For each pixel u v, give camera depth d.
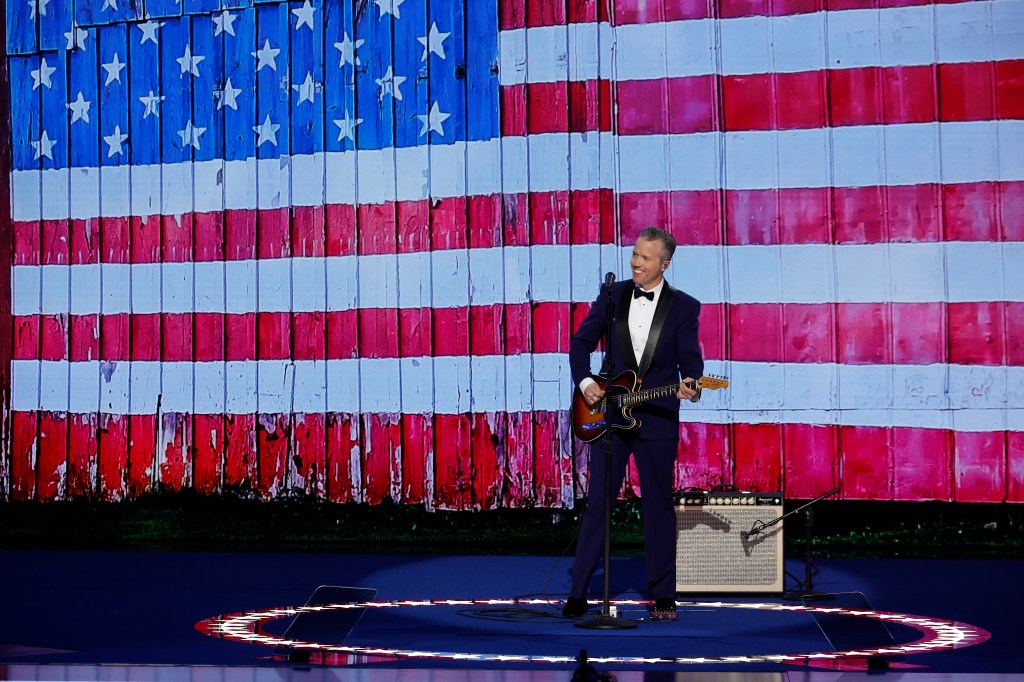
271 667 12.62
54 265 24.59
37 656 13.36
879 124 21.20
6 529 24.59
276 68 23.64
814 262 21.39
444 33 22.78
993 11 20.83
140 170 24.25
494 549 22.64
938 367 21.00
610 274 15.88
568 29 22.20
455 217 22.70
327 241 23.38
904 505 21.22
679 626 15.42
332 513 23.27
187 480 23.94
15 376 24.72
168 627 15.29
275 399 23.58
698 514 17.97
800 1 21.44
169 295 24.09
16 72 24.77
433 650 13.73
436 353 22.80
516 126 22.42
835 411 21.31
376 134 23.12
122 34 24.36
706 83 21.75
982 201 20.91
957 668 12.61
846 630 15.08
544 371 22.30
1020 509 20.88
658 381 16.17
